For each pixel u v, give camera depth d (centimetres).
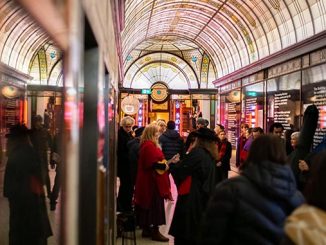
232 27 1780
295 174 539
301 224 181
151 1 1596
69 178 152
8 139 214
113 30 601
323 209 188
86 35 227
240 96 1662
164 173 665
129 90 2580
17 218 232
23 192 231
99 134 244
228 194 263
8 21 166
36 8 147
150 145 666
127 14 1408
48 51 199
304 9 1126
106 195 353
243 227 256
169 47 2602
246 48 1714
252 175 265
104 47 316
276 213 257
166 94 2634
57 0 144
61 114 197
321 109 937
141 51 2623
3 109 196
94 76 249
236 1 1519
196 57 2577
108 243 393
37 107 219
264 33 1468
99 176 247
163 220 677
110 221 458
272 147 269
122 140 808
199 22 2042
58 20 155
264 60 1311
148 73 2681
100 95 252
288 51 1117
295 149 576
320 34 918
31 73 212
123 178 802
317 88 970
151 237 689
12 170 226
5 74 190
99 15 257
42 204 238
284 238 190
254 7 1433
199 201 491
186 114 2586
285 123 1174
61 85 196
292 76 1131
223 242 263
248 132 1036
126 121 820
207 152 502
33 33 180
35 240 236
